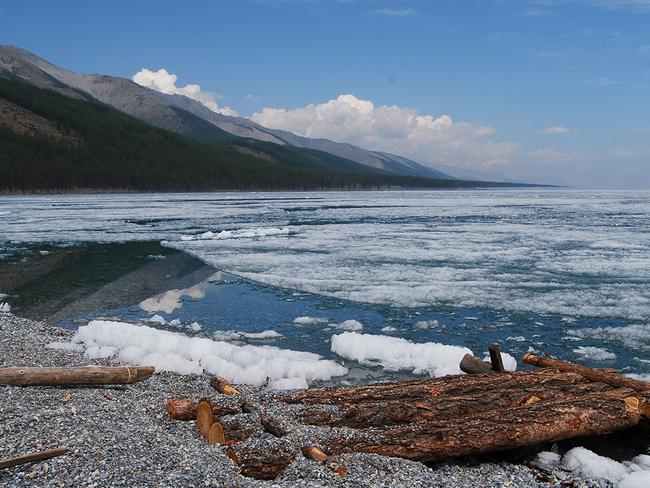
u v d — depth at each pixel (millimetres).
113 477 4254
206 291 15609
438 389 6312
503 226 37906
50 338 10039
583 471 5199
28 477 4199
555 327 11703
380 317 12609
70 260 21875
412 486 4484
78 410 5707
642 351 10016
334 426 5676
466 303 13977
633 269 19078
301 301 14297
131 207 64375
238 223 41594
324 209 62188
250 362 8797
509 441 5250
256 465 4812
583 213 54375
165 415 6156
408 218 47031
